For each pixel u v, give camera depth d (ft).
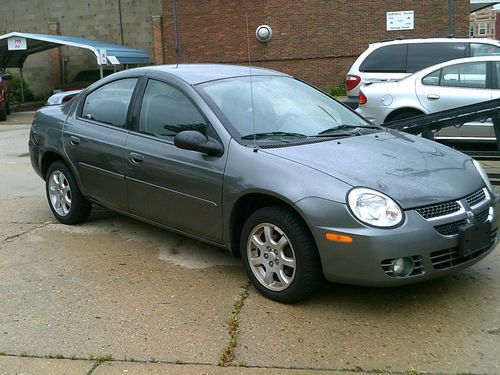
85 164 16.98
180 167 13.97
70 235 17.49
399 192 11.34
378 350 10.39
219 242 13.71
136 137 15.44
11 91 92.68
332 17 73.67
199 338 10.94
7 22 99.14
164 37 79.87
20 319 11.87
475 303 12.21
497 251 15.20
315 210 11.32
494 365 9.81
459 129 27.02
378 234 10.79
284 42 75.46
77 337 11.07
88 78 92.38
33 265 14.97
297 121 14.47
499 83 26.63
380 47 32.45
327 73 75.20
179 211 14.34
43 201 22.25
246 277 13.87
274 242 12.30
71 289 13.34
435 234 11.12
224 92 14.58
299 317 11.71
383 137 14.42
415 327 11.21
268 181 12.10
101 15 95.61
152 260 15.16
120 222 18.75
